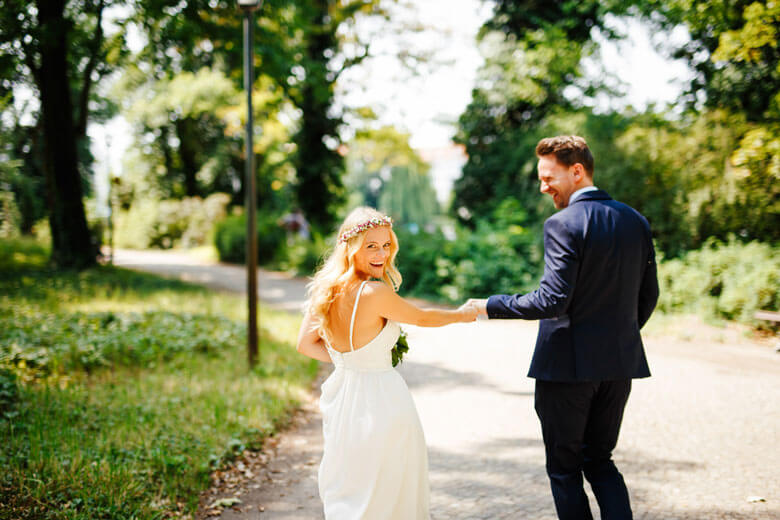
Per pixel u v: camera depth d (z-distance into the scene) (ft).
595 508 9.83
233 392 16.83
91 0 32.63
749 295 24.21
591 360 7.61
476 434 14.17
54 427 12.92
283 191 82.17
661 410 14.96
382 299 7.51
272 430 14.44
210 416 14.52
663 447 12.47
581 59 41.96
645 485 10.67
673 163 30.45
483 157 54.13
